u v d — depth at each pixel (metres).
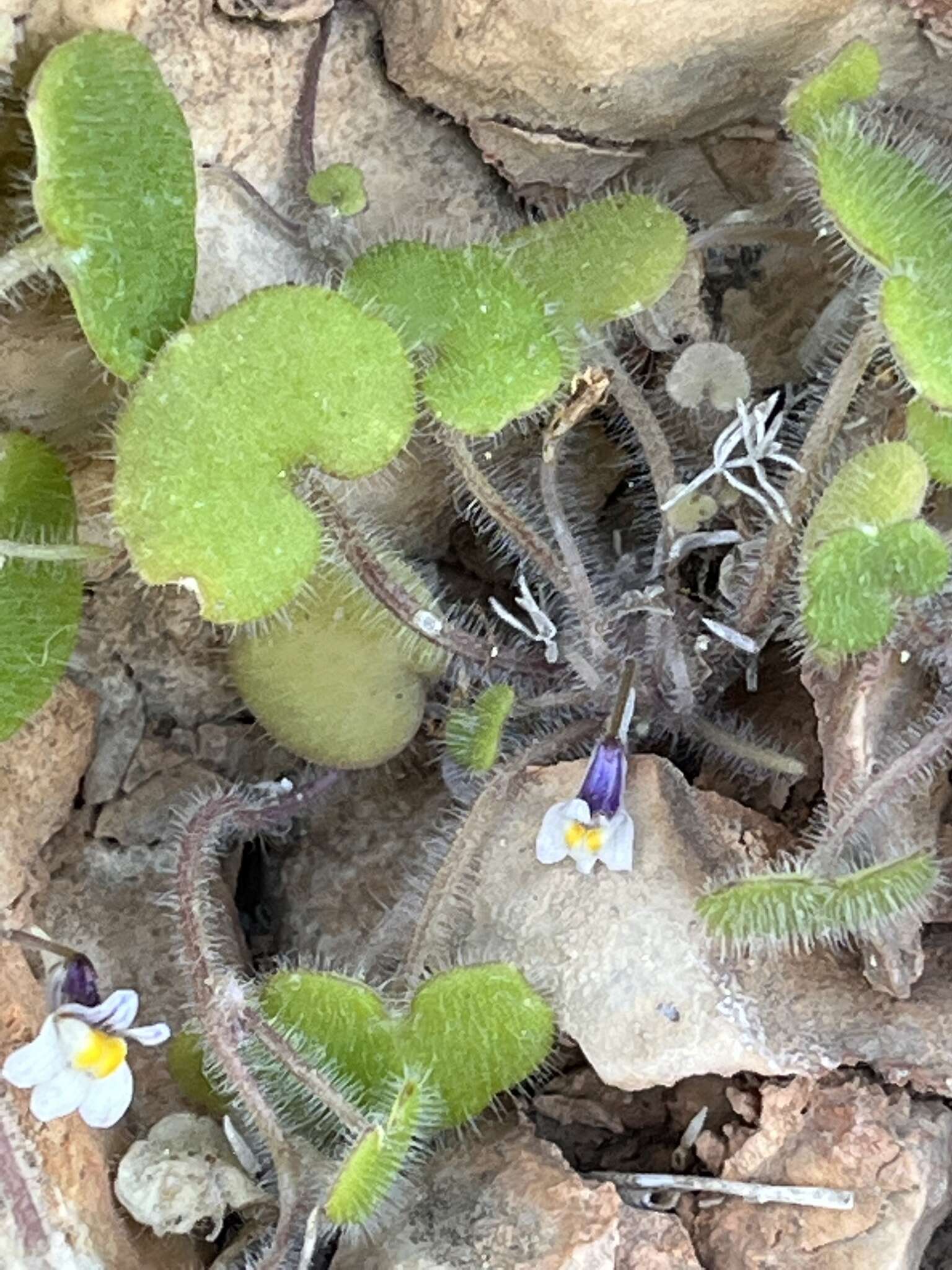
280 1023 0.09
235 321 0.08
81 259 0.07
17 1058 0.08
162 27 0.09
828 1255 0.08
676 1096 0.09
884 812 0.09
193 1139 0.09
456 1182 0.09
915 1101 0.09
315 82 0.09
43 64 0.07
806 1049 0.09
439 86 0.09
